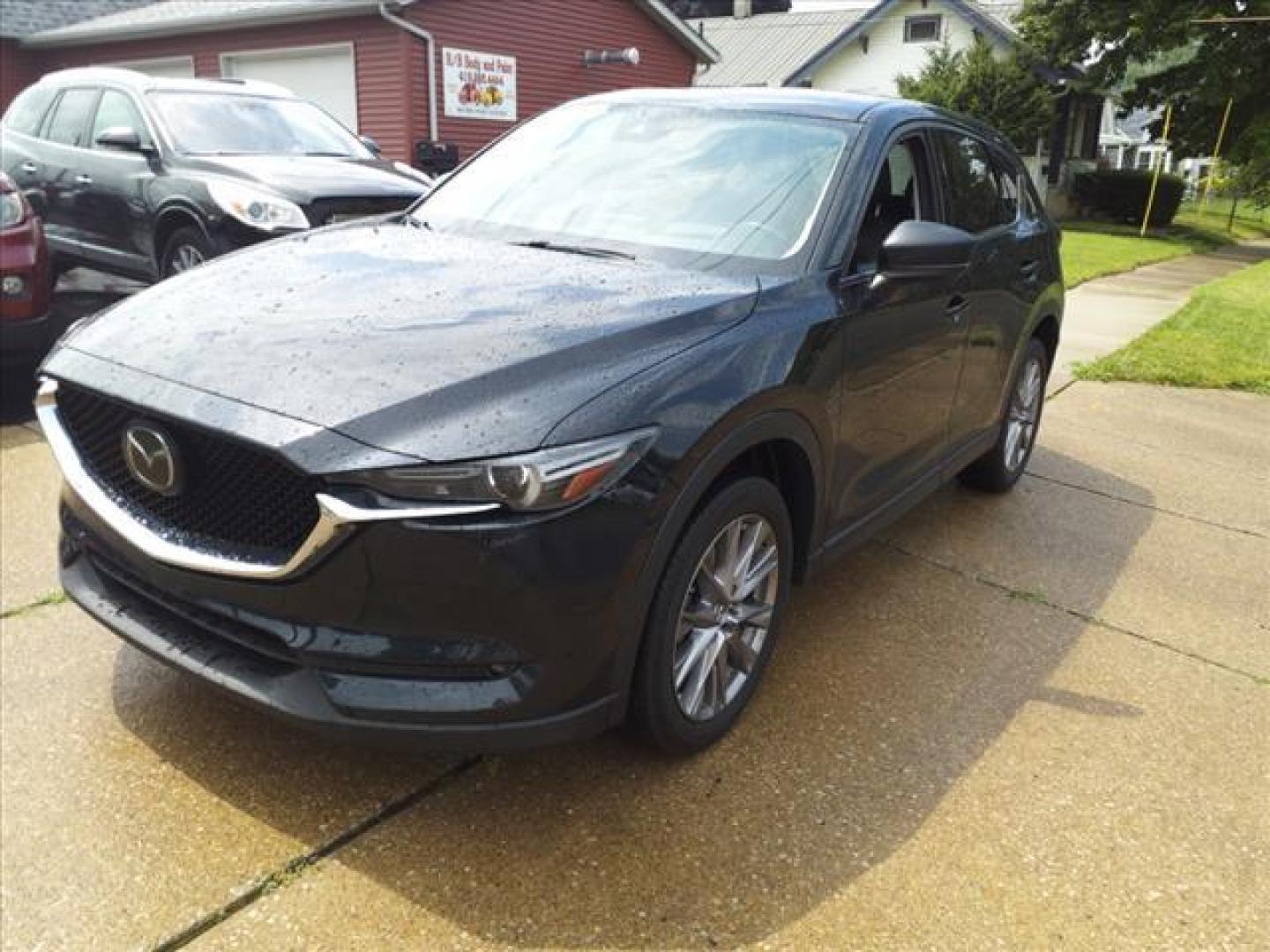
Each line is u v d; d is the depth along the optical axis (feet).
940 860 8.13
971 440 14.35
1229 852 8.46
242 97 25.75
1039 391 17.16
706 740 9.18
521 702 7.30
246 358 7.88
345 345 7.92
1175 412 23.29
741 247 10.26
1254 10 84.17
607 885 7.62
